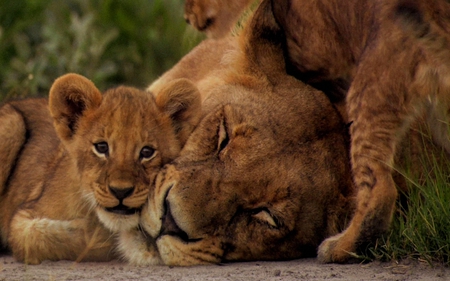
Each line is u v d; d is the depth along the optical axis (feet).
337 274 27.35
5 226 34.27
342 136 31.14
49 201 31.32
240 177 28.86
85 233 30.55
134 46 53.72
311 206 29.45
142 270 28.35
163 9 54.90
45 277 27.58
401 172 30.78
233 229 28.78
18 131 35.47
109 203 28.68
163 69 52.90
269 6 33.12
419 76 28.66
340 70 32.83
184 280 26.53
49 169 33.09
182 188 28.43
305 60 33.19
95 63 51.49
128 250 29.58
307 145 30.09
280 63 32.89
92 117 29.89
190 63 37.27
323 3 32.48
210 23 39.88
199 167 29.01
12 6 53.78
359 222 28.86
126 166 28.78
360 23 31.30
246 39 33.14
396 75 28.78
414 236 29.40
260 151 29.35
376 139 29.12
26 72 50.26
